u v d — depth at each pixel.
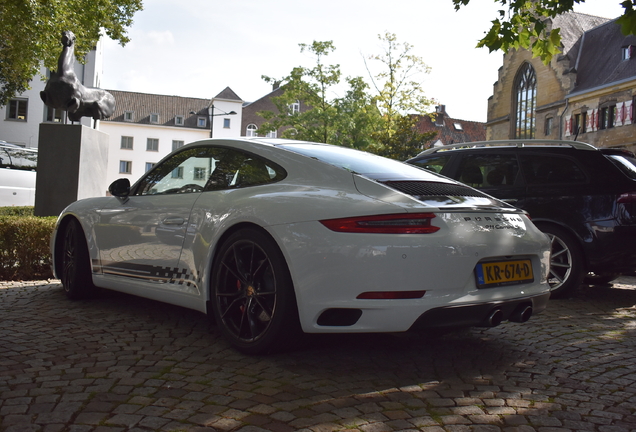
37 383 2.66
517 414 2.46
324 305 2.81
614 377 3.03
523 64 42.91
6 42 18.59
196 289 3.50
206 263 3.41
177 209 3.74
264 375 2.86
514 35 6.85
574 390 2.80
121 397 2.51
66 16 17.75
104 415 2.29
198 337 3.60
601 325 4.36
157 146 79.50
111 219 4.30
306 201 3.01
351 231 2.79
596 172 5.29
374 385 2.77
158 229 3.83
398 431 2.22
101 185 9.82
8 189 15.34
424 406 2.52
